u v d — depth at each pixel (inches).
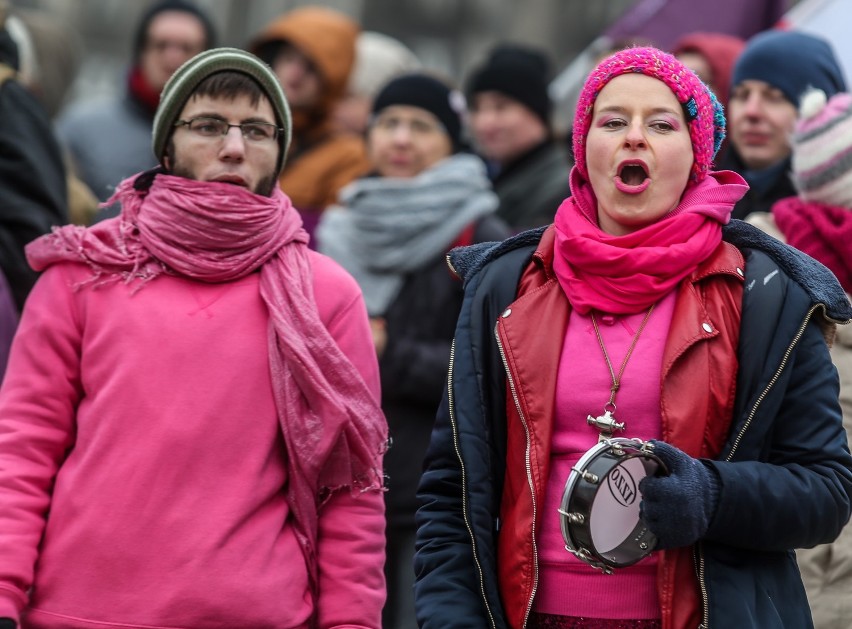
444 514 390.0
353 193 637.9
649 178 372.5
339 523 407.8
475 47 2682.1
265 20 2381.9
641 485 348.2
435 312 618.5
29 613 394.3
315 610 407.2
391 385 601.6
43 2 2456.9
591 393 368.5
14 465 398.9
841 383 458.6
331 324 416.2
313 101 754.8
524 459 372.5
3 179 546.6
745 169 584.7
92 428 398.0
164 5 792.3
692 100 375.6
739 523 351.3
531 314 378.6
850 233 481.4
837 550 450.3
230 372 399.5
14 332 516.7
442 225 627.2
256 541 393.4
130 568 387.2
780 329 364.2
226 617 386.3
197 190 409.1
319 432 400.2
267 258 413.7
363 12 2674.7
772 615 358.3
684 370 363.6
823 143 491.8
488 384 382.6
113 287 408.5
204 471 392.5
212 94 414.6
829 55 584.1
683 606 358.6
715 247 374.9
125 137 773.3
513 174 724.7
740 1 769.6
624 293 369.1
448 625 373.4
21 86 566.9
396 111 663.8
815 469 362.9
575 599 366.0
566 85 864.9
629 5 2474.2
